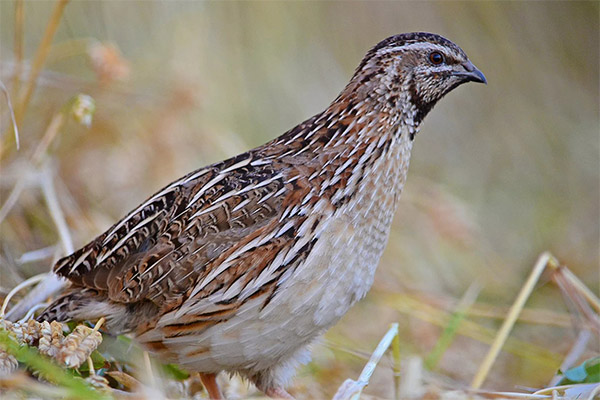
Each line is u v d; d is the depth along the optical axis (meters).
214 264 7.79
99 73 11.68
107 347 8.59
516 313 10.16
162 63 13.41
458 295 13.66
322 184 8.04
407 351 12.07
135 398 7.14
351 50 15.82
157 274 7.91
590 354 11.37
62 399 7.02
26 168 10.59
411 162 16.28
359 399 7.86
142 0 13.82
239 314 7.83
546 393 8.38
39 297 8.98
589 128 17.45
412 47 8.66
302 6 15.52
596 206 16.75
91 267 8.27
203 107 13.55
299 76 15.31
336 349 10.61
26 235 11.00
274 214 7.93
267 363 8.29
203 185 8.15
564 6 17.61
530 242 15.82
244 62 14.80
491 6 16.92
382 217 8.37
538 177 17.00
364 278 8.30
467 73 8.78
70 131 12.21
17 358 6.82
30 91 10.23
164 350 8.20
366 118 8.38
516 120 17.16
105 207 12.30
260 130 14.70
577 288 10.67
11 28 13.10
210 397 8.52
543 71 17.39
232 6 14.80
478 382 9.66
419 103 8.76
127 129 12.69
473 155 16.88
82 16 13.38
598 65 17.67
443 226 13.97
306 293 7.92
